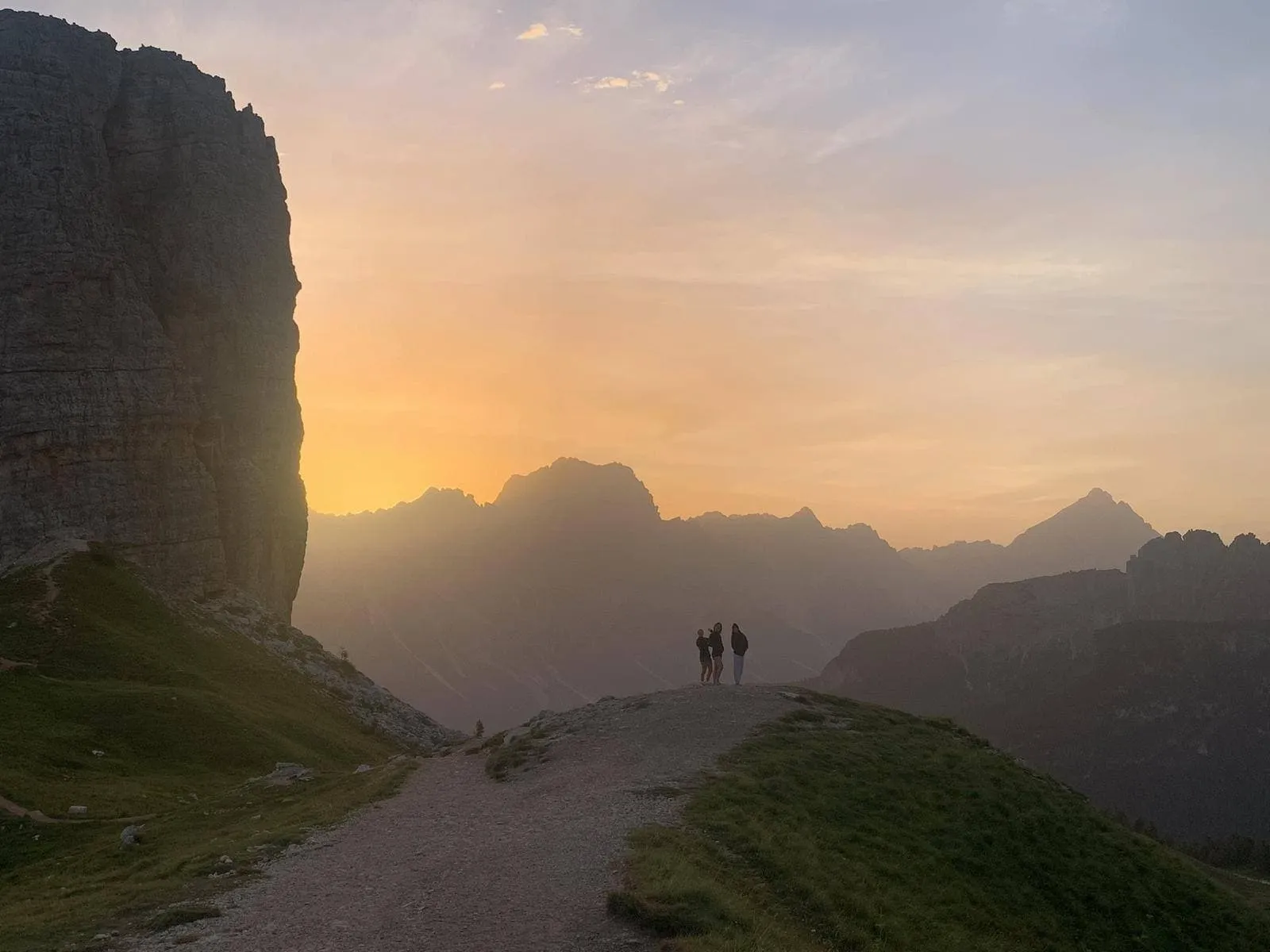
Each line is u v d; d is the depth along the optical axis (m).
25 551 123.38
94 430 131.75
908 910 30.05
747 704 50.50
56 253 135.00
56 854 45.78
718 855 28.53
